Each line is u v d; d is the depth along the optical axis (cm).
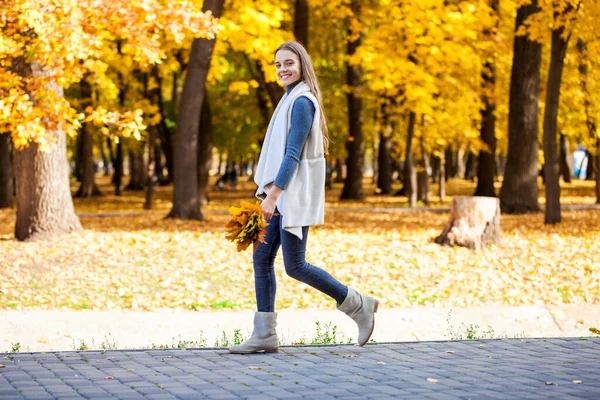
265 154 559
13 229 1844
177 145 2089
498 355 550
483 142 2911
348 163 3484
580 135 3219
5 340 857
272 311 563
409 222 2167
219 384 444
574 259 1425
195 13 1308
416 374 476
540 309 1053
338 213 2534
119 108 3059
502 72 2988
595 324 990
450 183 5781
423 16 2131
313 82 559
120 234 1642
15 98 1176
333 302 1118
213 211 2706
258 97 3547
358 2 2408
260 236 530
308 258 1400
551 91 1994
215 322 965
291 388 433
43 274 1250
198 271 1289
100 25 1261
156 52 1300
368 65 2245
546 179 2019
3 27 1222
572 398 407
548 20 1883
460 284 1248
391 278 1282
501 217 2308
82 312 1014
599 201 3000
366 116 3762
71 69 1237
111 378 461
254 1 2047
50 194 1603
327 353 558
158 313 1021
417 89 2250
